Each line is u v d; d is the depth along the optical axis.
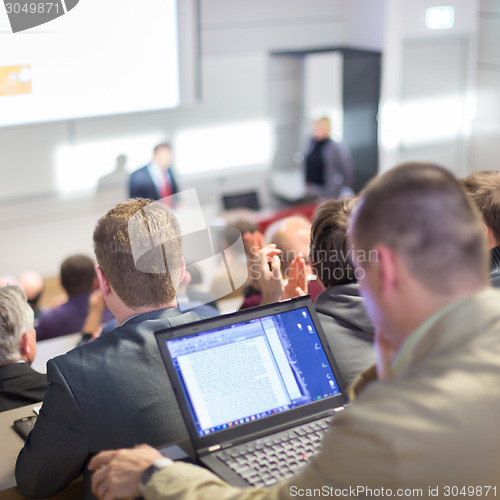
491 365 0.73
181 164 6.60
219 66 6.58
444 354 0.75
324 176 6.64
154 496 0.90
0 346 1.70
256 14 6.77
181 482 0.90
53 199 6.05
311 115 7.05
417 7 6.85
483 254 0.78
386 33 6.77
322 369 1.19
